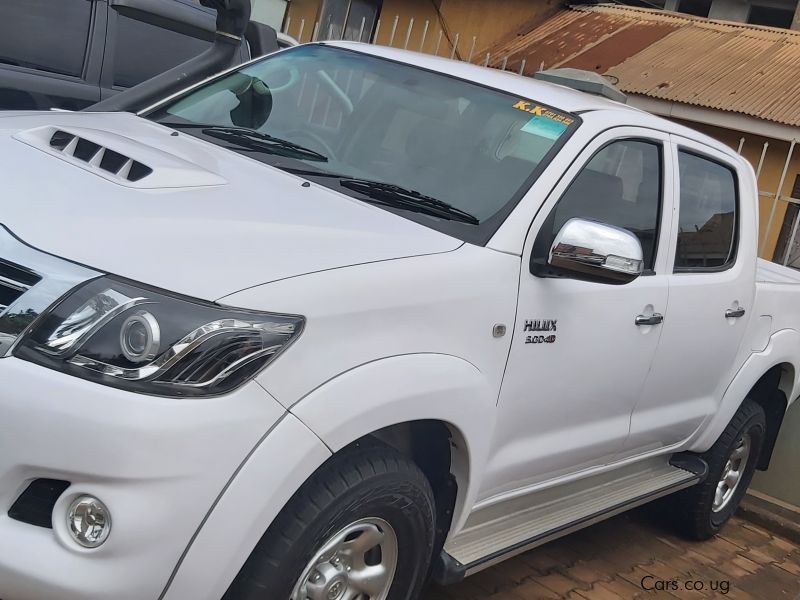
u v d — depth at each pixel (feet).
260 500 7.52
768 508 19.71
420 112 11.78
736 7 58.70
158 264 7.63
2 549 7.21
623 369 12.34
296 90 12.67
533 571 14.56
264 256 8.13
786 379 17.69
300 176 10.59
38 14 18.76
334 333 8.09
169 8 20.57
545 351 10.64
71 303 7.37
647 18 50.49
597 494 13.88
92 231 7.82
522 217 10.26
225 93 12.94
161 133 11.30
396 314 8.66
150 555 7.15
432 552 10.25
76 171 8.90
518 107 11.71
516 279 10.05
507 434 10.61
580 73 15.88
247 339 7.52
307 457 7.79
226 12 14.11
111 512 7.06
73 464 7.08
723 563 17.03
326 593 8.72
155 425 7.10
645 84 39.52
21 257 7.61
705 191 14.53
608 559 15.87
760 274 17.63
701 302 13.93
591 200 11.63
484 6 45.85
